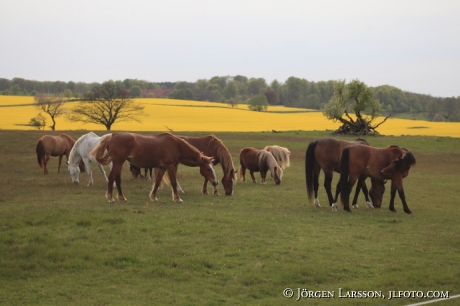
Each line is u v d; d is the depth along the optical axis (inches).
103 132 1740.9
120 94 2583.7
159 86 7500.0
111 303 301.9
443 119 4143.7
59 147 929.5
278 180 851.4
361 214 583.5
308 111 4387.3
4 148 1349.7
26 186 713.0
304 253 406.0
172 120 3061.0
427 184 929.5
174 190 611.8
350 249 425.1
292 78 6240.2
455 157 1401.3
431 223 546.9
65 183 756.0
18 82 5659.5
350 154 598.2
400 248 434.0
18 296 307.4
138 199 619.2
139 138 589.9
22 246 391.2
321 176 1007.0
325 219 542.6
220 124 2933.1
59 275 346.0
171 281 342.0
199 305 304.3
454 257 413.4
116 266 366.3
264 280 346.9
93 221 466.9
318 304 312.2
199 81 7204.7
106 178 784.3
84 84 5895.7
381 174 606.5
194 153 625.9
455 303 313.6
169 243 418.9
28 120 2662.4
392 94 5132.9
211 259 381.7
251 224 492.7
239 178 956.6
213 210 562.9
